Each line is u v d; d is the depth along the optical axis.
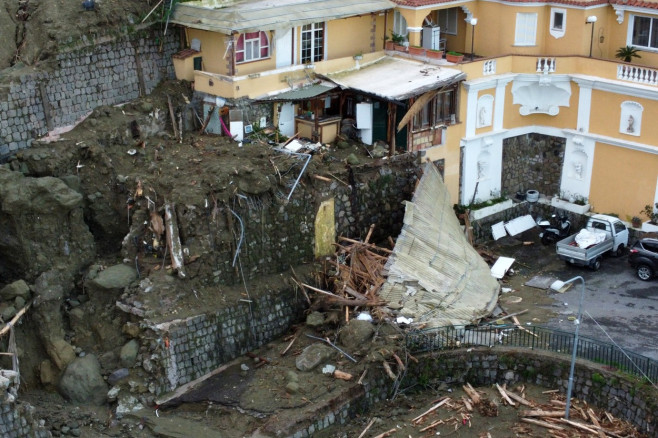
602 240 39.19
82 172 35.31
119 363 31.66
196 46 40.03
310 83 40.22
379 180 38.88
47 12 36.59
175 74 40.38
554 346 32.62
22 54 36.25
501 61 42.22
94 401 31.06
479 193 43.38
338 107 41.88
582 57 41.50
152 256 33.66
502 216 43.25
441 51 43.81
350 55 42.41
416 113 40.03
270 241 35.22
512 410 31.31
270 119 39.62
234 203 34.06
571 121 42.66
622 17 42.28
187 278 32.97
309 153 38.31
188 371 32.00
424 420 31.00
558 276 38.81
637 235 41.00
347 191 37.66
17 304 32.06
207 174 34.47
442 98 40.84
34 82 35.09
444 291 35.09
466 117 41.81
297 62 40.56
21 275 33.38
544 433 30.06
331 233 37.44
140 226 33.88
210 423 30.27
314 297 35.53
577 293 37.19
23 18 37.28
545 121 43.53
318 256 37.03
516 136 43.84
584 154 42.53
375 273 35.75
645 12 41.25
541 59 41.97
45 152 34.66
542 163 44.19
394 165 39.50
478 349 32.59
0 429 27.08
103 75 37.62
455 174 42.44
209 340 32.56
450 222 39.25
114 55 37.88
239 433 29.69
